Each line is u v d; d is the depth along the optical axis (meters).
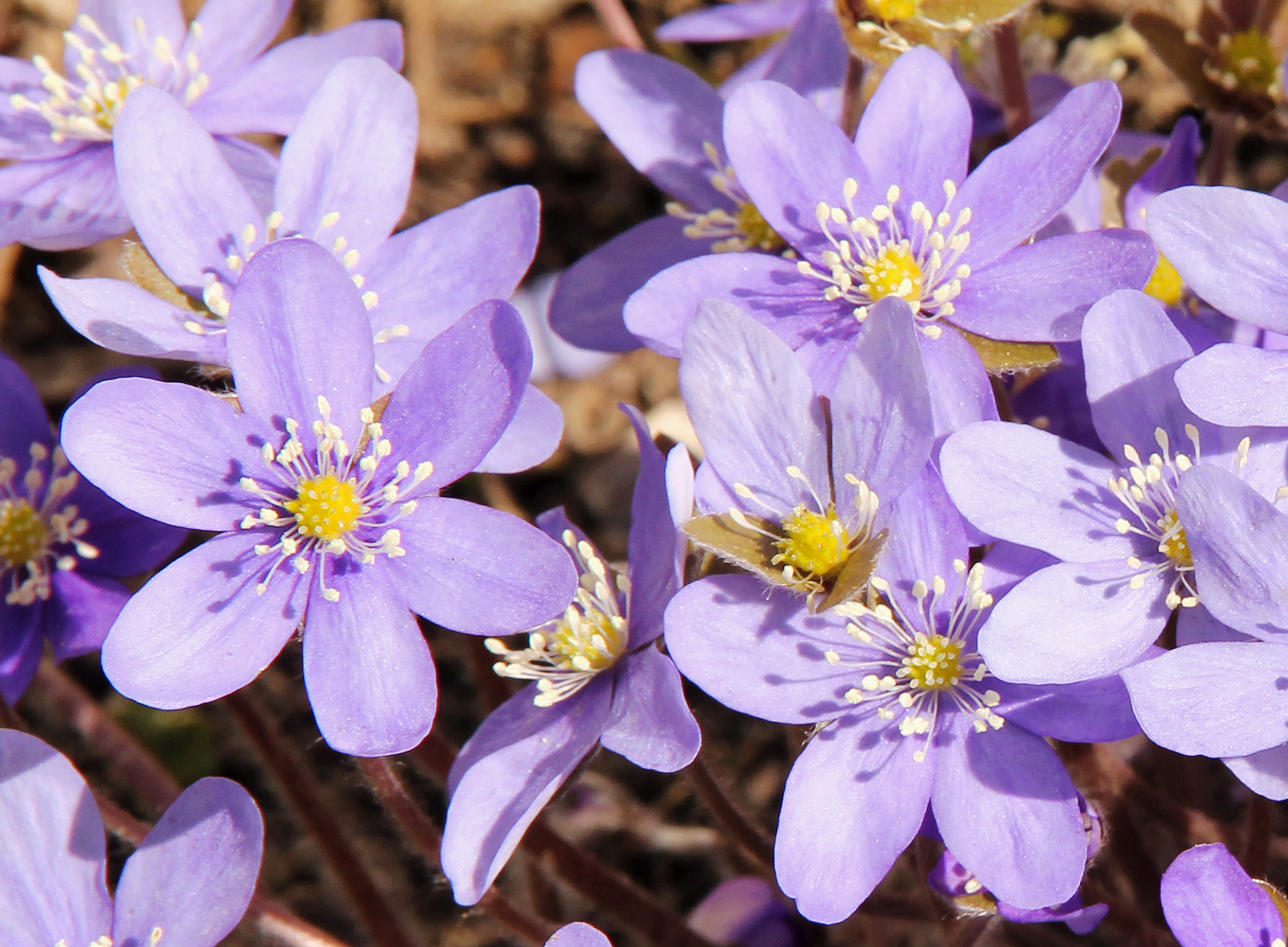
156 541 0.24
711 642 0.23
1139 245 0.23
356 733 0.23
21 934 0.23
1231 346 0.23
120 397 0.23
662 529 0.23
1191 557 0.23
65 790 0.23
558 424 0.24
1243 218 0.23
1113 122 0.24
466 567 0.23
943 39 0.24
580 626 0.23
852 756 0.23
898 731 0.23
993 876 0.22
